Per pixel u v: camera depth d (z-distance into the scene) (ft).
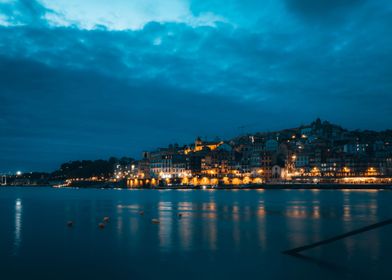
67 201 618.03
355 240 193.36
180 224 272.10
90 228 256.73
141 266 153.69
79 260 164.14
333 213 344.90
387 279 132.05
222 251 176.45
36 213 376.89
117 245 194.29
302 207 419.33
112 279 138.72
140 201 589.32
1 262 161.58
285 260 158.10
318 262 153.58
